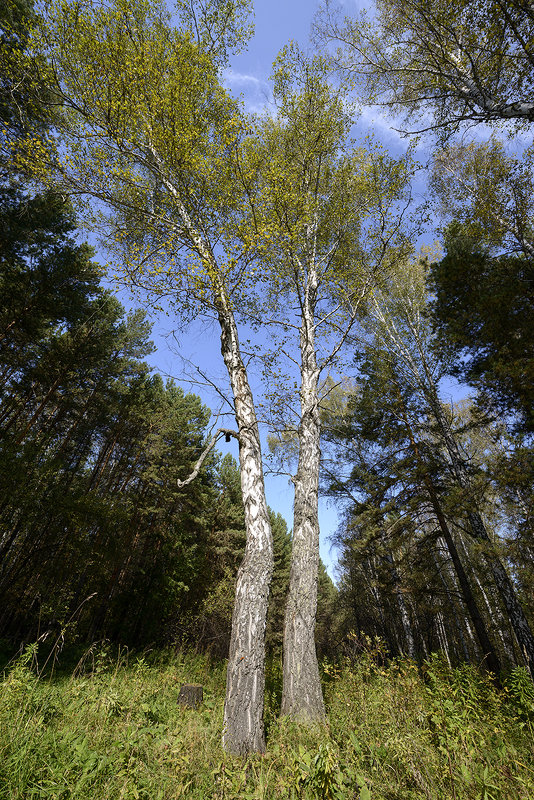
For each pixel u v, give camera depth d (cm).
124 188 790
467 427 987
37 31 746
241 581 526
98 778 283
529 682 584
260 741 418
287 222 788
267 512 583
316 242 977
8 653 968
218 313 764
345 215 889
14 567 1316
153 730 359
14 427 1432
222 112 873
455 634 1934
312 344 863
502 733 404
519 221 922
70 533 1304
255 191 800
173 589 1645
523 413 766
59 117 796
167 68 788
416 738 342
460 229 1030
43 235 1238
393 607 1620
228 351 730
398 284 1501
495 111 652
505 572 892
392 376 1334
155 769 313
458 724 374
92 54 730
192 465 2066
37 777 273
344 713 491
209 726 458
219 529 2514
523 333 713
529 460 671
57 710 425
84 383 1786
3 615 1237
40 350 1566
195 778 306
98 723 394
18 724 327
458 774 293
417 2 687
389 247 870
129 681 628
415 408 1281
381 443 1361
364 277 888
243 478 611
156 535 2019
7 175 938
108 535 1444
